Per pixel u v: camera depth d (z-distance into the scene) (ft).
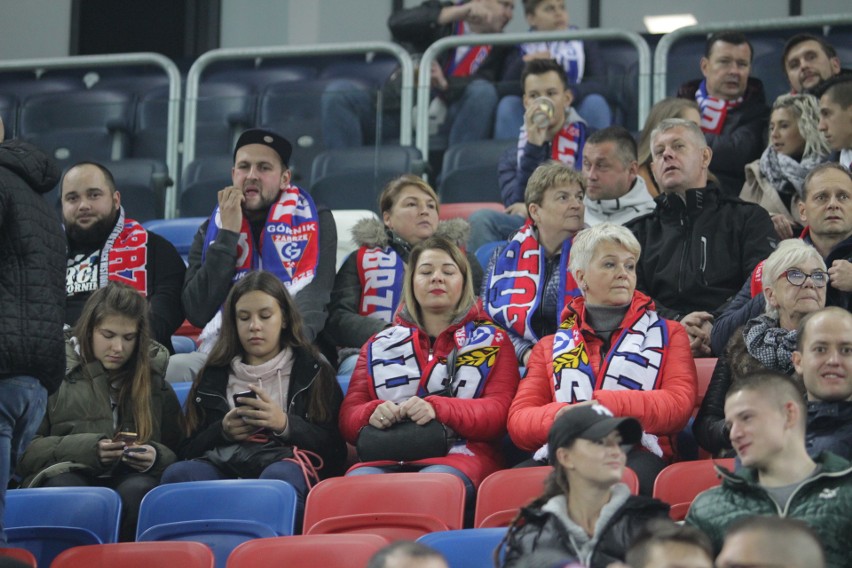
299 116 92.02
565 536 42.73
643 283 68.64
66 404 60.59
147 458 59.26
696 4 127.44
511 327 65.41
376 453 56.75
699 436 55.31
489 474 57.57
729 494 44.04
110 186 75.15
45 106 97.09
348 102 91.56
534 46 97.19
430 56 94.48
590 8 129.59
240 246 73.82
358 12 136.77
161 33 140.15
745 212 68.39
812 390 49.80
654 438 55.01
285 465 57.82
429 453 56.65
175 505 54.75
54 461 58.75
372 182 89.76
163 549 50.06
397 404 58.70
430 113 91.81
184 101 94.07
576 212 66.80
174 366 68.69
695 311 66.74
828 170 63.87
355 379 61.26
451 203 90.02
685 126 69.00
